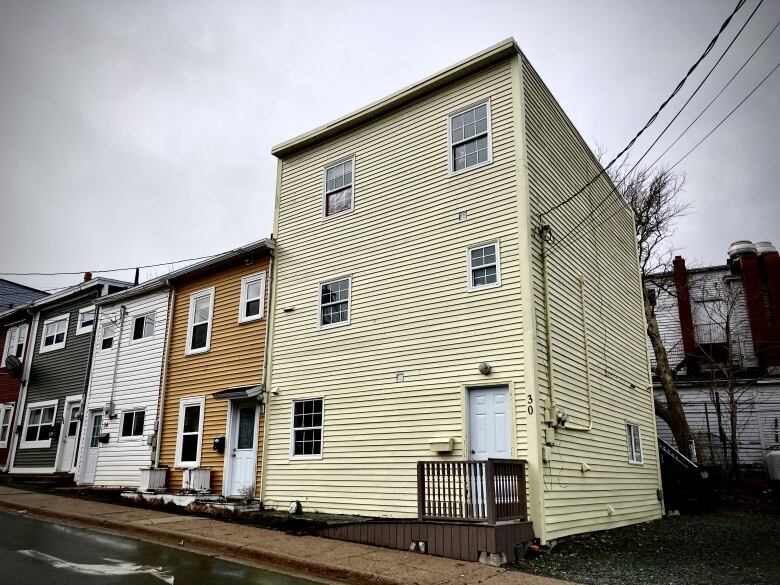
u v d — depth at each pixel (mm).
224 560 8938
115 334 20469
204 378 16781
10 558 8227
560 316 12234
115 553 8977
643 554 10109
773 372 23047
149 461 17344
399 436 12164
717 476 17828
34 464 22344
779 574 8469
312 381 14133
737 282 25625
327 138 15703
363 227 14195
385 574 7883
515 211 11695
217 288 17344
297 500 13539
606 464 13375
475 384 11328
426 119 13695
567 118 14867
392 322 12984
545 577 8109
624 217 18781
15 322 26141
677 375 24578
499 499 9258
